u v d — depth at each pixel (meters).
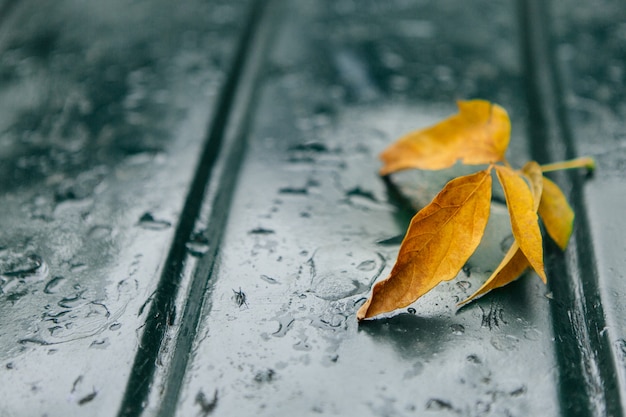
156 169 0.50
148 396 0.39
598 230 0.46
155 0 0.66
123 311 0.42
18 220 0.47
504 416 0.38
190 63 0.59
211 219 0.47
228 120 0.55
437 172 0.49
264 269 0.44
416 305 0.42
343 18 0.64
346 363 0.40
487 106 0.46
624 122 0.53
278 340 0.40
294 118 0.55
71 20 0.64
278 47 0.61
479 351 0.40
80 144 0.52
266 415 0.38
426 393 0.39
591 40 0.61
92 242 0.46
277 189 0.49
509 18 0.64
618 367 0.40
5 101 0.56
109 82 0.57
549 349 0.40
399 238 0.45
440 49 0.61
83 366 0.40
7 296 0.43
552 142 0.53
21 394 0.39
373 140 0.53
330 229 0.46
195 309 0.42
